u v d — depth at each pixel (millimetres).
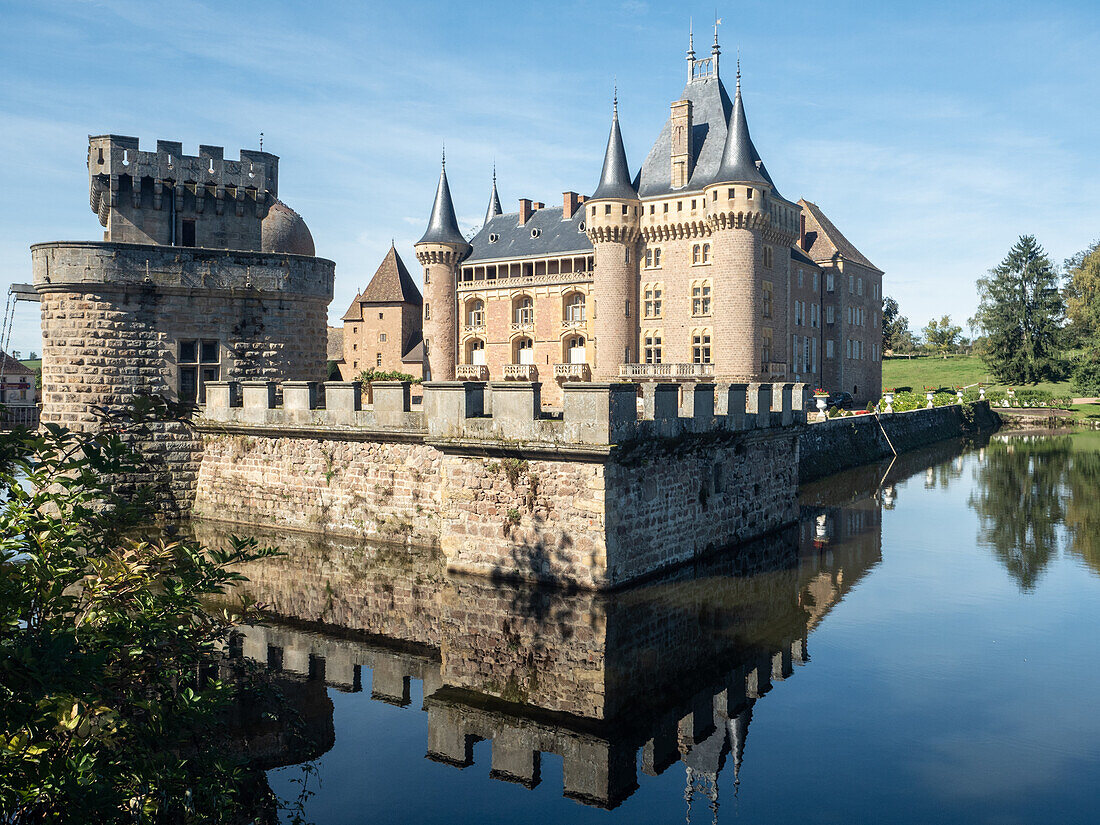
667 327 55562
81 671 4824
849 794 9023
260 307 25266
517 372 62438
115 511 6496
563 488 15555
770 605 16219
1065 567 19500
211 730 7988
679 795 9062
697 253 54219
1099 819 8445
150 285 23312
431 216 67000
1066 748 10156
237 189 27312
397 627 14578
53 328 23016
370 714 11172
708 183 51938
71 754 5547
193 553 6555
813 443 36938
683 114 54812
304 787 9156
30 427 5902
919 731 10633
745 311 51000
